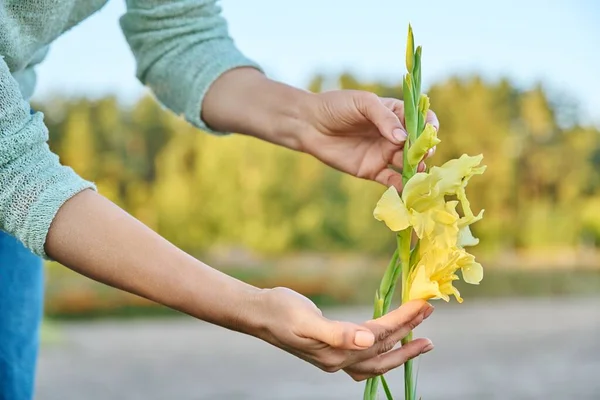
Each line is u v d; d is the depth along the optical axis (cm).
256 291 132
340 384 880
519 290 2123
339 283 1964
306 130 173
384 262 2027
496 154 2219
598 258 2262
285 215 2005
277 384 887
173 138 1989
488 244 2212
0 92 133
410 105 135
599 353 1124
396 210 130
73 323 1650
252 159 1989
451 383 898
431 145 131
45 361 1075
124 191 1989
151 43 187
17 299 179
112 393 835
